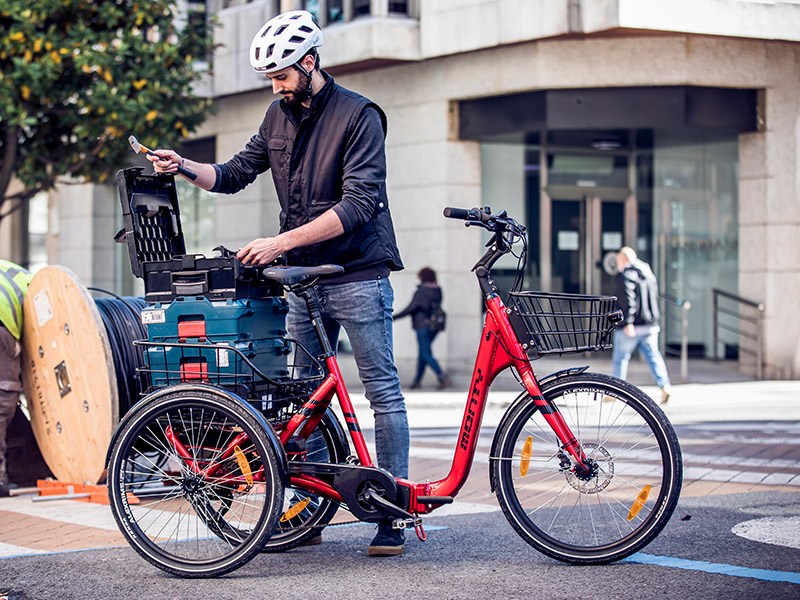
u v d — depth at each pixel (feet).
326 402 14.65
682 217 51.57
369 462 14.43
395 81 49.57
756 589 12.62
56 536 16.53
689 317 52.06
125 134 47.39
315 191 15.15
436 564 14.28
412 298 46.26
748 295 47.91
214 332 14.24
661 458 13.75
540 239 50.93
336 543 15.83
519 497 14.34
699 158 50.96
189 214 61.46
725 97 46.06
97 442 19.77
